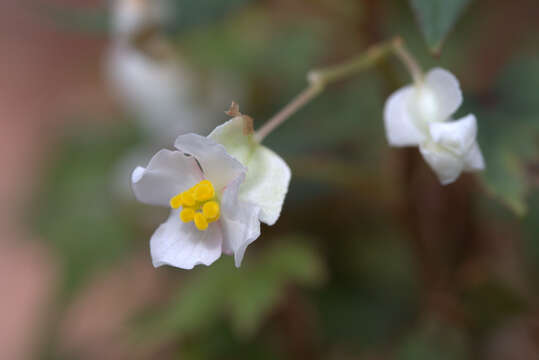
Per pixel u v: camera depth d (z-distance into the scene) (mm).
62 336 329
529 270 265
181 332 271
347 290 284
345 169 250
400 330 280
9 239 418
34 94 507
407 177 233
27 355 342
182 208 196
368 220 286
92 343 354
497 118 222
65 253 318
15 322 411
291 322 281
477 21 280
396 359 266
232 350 280
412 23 270
